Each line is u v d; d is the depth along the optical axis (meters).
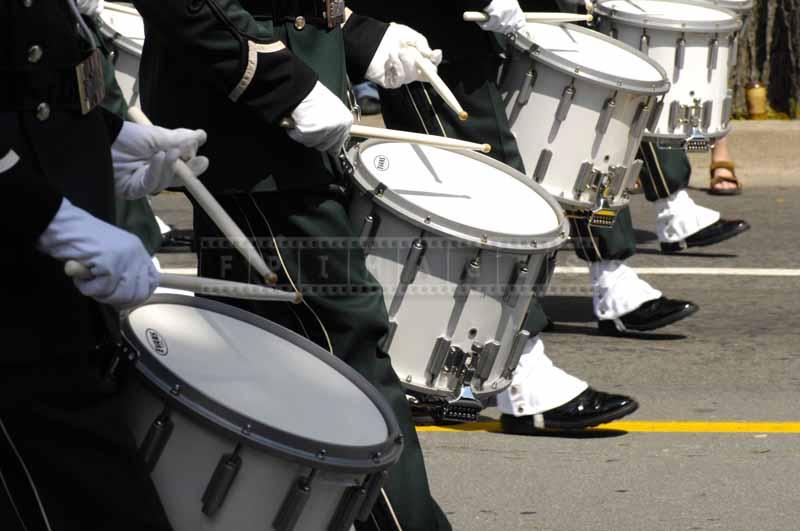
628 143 19.06
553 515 15.15
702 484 16.17
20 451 7.83
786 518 15.16
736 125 38.66
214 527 8.65
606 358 21.78
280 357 9.96
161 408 8.59
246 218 11.41
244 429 8.51
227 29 10.49
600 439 17.77
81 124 8.28
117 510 8.04
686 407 19.33
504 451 17.19
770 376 20.91
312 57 11.47
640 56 20.09
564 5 22.45
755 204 34.03
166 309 9.99
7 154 7.60
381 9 17.20
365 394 10.12
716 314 24.58
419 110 17.22
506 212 13.80
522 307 13.48
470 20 16.81
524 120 18.73
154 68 11.64
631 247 22.50
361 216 12.90
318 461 8.64
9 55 7.81
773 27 40.53
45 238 7.61
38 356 7.84
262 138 11.20
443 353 13.14
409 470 11.50
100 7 12.22
